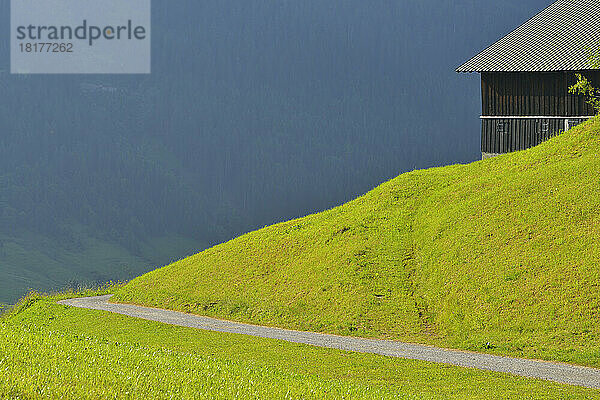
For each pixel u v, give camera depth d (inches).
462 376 1278.3
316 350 1550.2
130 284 2571.4
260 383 856.9
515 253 1812.3
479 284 1760.6
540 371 1314.0
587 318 1519.4
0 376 687.1
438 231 2090.3
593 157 2069.4
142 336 1806.1
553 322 1541.6
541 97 2731.3
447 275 1867.6
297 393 828.6
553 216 1884.8
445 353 1508.4
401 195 2463.1
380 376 1294.3
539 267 1723.7
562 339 1481.3
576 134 2245.3
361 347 1585.9
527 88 2758.4
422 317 1772.9
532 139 2753.4
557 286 1638.8
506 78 2795.3
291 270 2193.7
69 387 699.4
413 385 1217.4
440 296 1812.3
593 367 1348.4
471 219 2050.9
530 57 2778.1
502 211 2016.5
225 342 1673.2
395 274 1984.5
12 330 967.0
